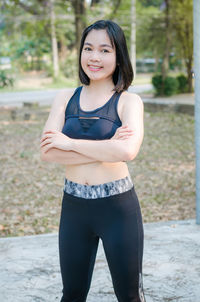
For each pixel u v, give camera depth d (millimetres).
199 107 3840
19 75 34438
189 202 6035
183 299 2760
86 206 1992
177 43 22328
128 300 2041
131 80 2072
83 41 2061
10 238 3910
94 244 2105
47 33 16703
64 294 2176
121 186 1999
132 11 16828
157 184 6996
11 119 14422
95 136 1982
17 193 6586
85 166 1997
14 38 30906
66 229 2062
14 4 14617
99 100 2043
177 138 10922
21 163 8500
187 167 8047
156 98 20875
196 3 3734
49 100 20469
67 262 2082
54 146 1962
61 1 14484
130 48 24016
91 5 15109
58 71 32750
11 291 2895
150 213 5613
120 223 1973
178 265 3229
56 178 7445
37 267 3258
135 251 1994
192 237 3777
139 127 1954
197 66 3816
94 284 2990
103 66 1977
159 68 34188
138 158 8859
